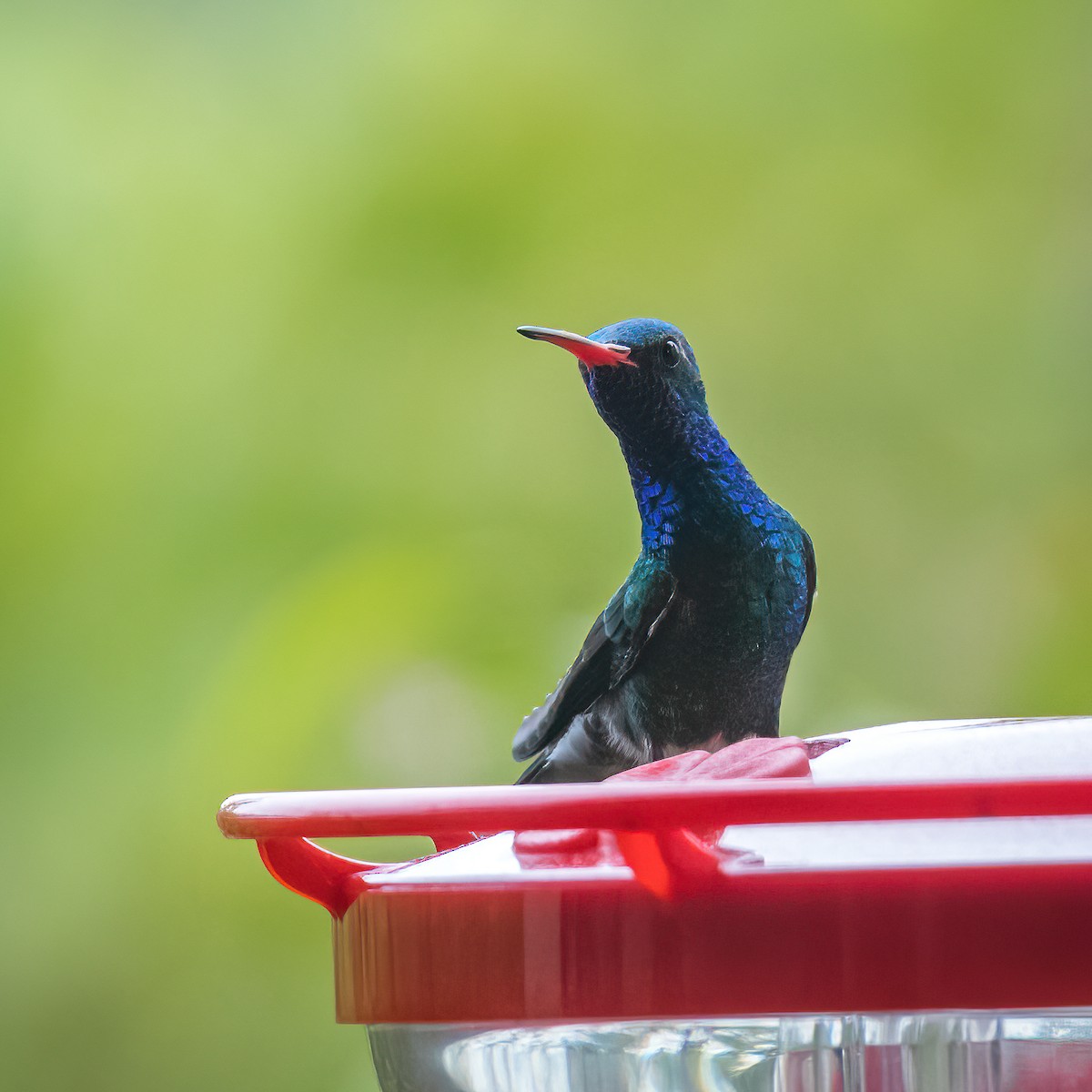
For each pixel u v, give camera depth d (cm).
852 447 1077
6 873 970
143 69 1098
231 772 960
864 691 1022
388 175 1088
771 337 1091
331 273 1082
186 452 1052
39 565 1023
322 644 967
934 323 1088
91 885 970
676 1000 328
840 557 1054
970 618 1038
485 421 1058
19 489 1029
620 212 1092
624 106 1103
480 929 342
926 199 1110
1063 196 1110
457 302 1077
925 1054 379
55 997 962
